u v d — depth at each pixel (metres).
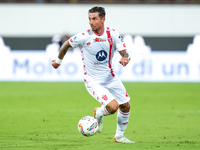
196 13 79.75
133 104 49.34
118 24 80.44
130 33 80.19
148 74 76.19
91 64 24.55
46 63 76.62
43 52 77.50
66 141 25.98
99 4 81.06
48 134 28.81
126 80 75.75
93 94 24.66
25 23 78.94
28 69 76.50
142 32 79.94
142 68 76.12
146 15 80.00
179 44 78.12
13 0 81.69
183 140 26.77
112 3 82.50
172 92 62.22
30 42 78.12
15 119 36.84
